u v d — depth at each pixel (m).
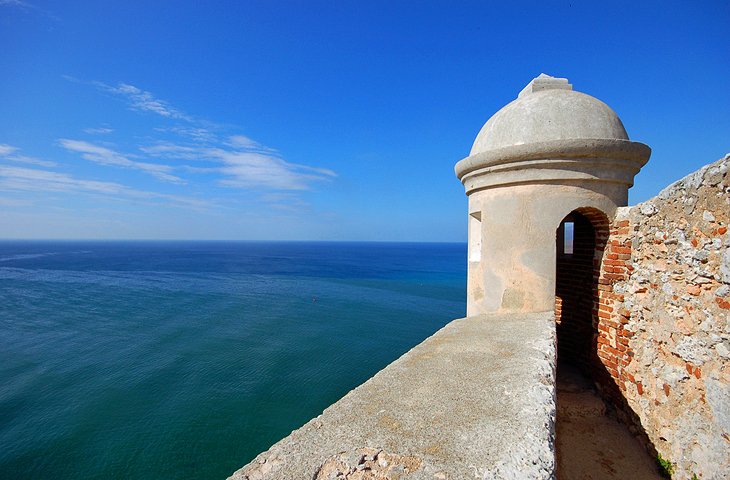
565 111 5.23
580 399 5.16
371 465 1.91
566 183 5.05
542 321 4.58
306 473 1.86
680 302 3.84
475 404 2.48
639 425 4.47
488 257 5.61
